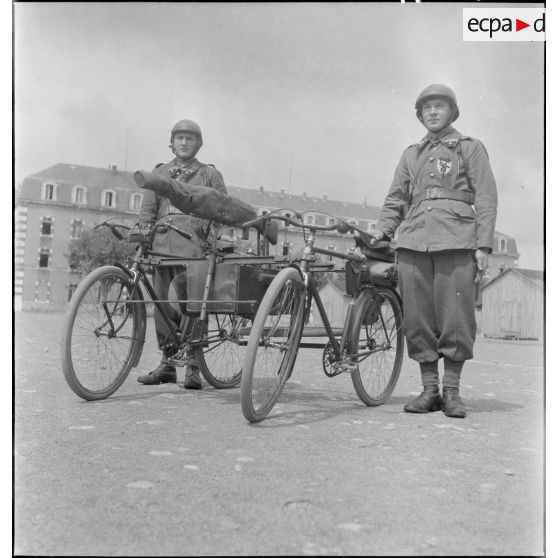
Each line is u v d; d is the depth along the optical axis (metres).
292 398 4.26
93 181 62.75
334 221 3.64
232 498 2.05
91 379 3.82
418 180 3.94
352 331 3.84
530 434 3.21
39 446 2.64
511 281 26.11
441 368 7.70
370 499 2.09
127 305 3.96
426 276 3.85
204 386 4.64
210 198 3.73
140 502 1.99
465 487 2.26
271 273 4.02
